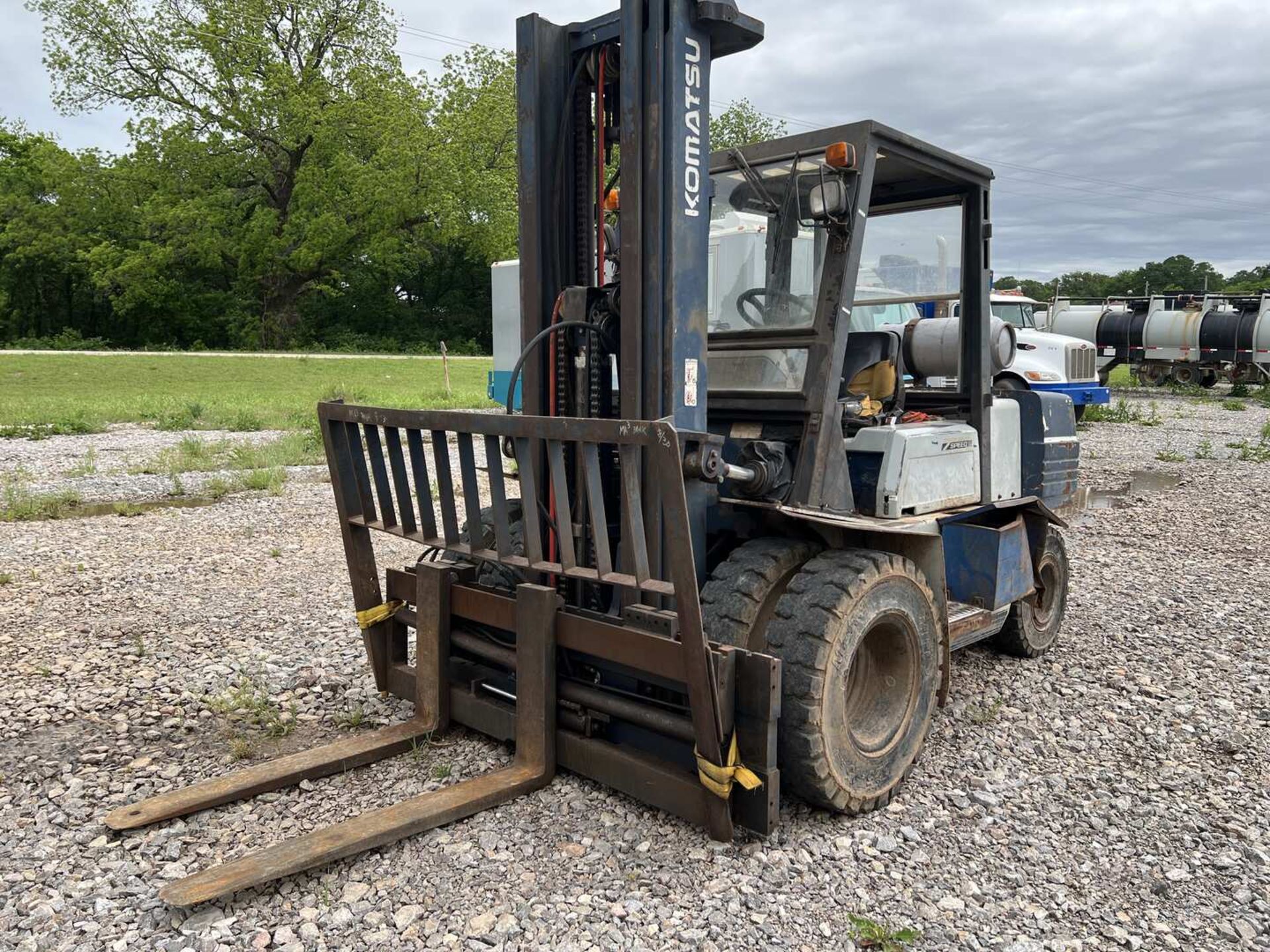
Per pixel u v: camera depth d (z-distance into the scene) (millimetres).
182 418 18562
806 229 4070
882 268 4828
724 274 4344
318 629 6137
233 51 41781
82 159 44188
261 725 4633
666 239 3631
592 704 3836
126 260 41219
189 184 42688
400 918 3049
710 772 3379
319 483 12281
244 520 9812
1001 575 4750
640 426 3180
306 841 3281
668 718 3580
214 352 40250
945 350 4875
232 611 6547
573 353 4109
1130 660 5801
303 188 42594
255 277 45562
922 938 3021
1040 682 5422
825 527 3980
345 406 4379
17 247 44938
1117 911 3215
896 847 3568
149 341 49594
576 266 4211
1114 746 4559
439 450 4008
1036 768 4309
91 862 3391
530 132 4027
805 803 3869
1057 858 3543
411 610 4723
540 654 3820
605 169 4094
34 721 4633
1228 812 3910
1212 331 28750
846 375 4613
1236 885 3379
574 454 4156
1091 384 18203
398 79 44062
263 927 3018
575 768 3912
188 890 2971
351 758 4066
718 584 3801
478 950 2908
